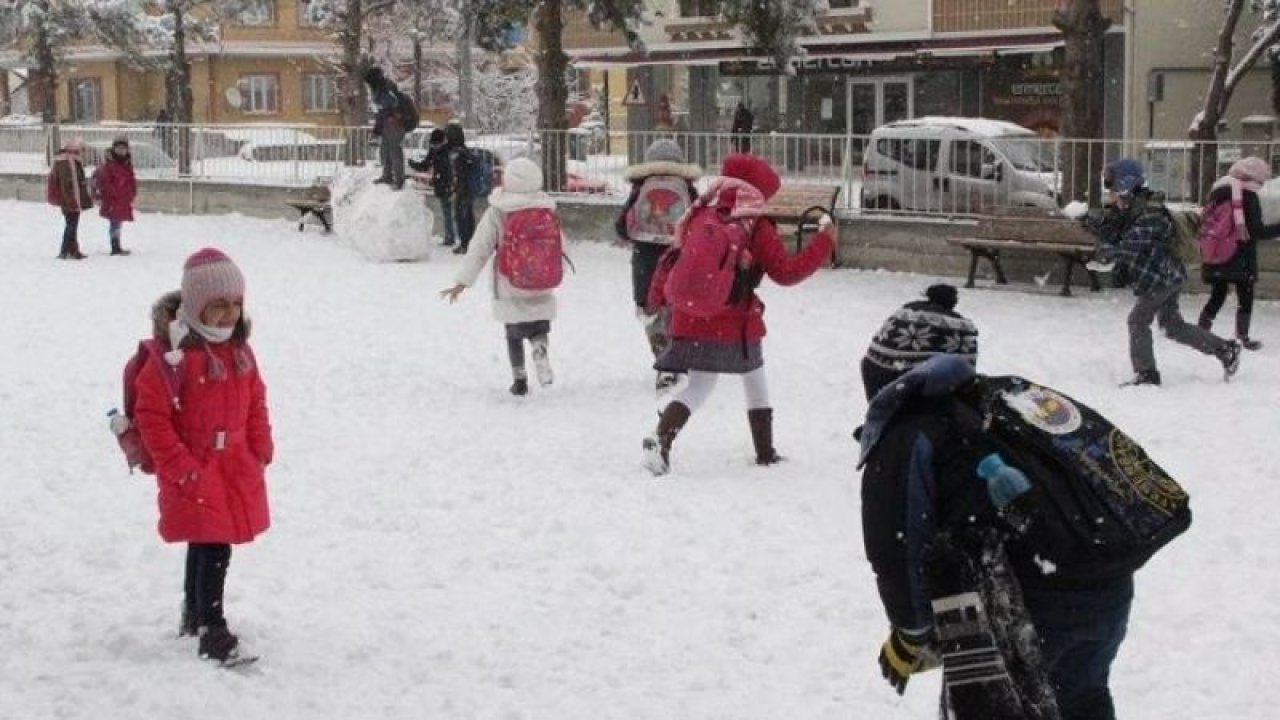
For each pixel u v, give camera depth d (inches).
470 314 650.2
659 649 255.4
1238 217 522.9
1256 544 307.7
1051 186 737.0
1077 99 766.5
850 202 781.3
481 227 471.2
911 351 160.6
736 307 370.3
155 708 229.9
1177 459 378.9
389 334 596.4
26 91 2554.1
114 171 881.5
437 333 598.9
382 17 1795.0
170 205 1167.6
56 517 338.3
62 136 1244.5
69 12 1542.8
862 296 690.2
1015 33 1385.3
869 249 769.6
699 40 1574.8
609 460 388.8
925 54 1427.2
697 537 319.0
